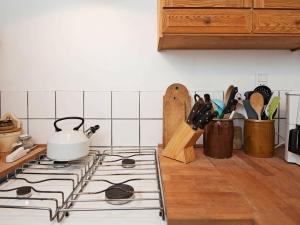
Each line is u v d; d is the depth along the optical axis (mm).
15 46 1205
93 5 1188
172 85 1180
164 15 874
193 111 1005
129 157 1125
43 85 1218
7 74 1218
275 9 881
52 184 863
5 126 1114
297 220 553
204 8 877
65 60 1208
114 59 1208
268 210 598
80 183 836
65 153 959
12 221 618
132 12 1188
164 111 1176
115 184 792
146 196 766
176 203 634
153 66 1209
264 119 1072
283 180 802
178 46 1127
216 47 1160
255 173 867
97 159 1100
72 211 664
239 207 613
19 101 1226
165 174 853
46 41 1201
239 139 1194
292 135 942
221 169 908
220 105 1051
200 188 732
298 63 1210
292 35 897
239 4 873
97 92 1221
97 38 1199
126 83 1216
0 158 1030
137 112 1229
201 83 1211
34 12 1189
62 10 1189
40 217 640
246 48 1187
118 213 659
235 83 1212
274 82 1216
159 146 1217
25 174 949
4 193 794
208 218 564
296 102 942
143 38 1198
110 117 1231
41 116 1230
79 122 1227
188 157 995
